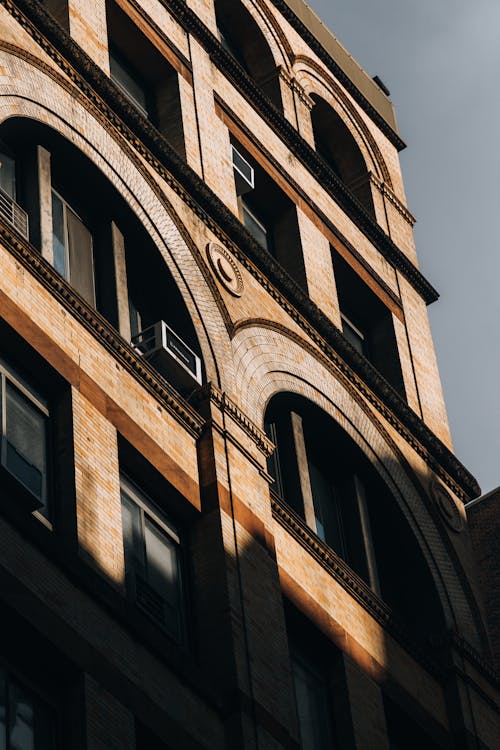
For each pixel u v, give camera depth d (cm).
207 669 2750
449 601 3647
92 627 2481
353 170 4409
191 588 2867
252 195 3856
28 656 2408
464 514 3888
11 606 2383
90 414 2767
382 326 4084
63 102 3147
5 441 2630
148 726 2486
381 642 3303
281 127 3956
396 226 4384
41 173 3053
